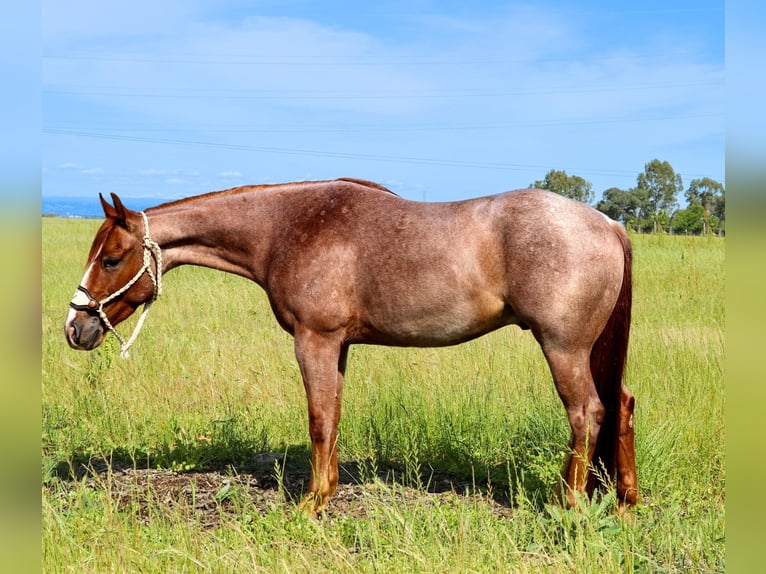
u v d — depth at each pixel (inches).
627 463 171.5
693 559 138.6
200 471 212.5
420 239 168.9
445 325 171.3
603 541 139.1
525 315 162.7
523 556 140.9
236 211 191.2
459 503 171.3
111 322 194.1
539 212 160.9
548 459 201.3
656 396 240.1
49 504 156.1
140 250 191.6
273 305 186.9
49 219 1641.2
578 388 162.7
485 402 235.0
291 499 183.2
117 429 236.1
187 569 137.2
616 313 167.8
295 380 272.8
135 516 163.2
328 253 175.0
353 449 225.0
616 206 2283.5
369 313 175.8
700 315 398.9
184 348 318.3
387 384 252.2
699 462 199.0
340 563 135.9
